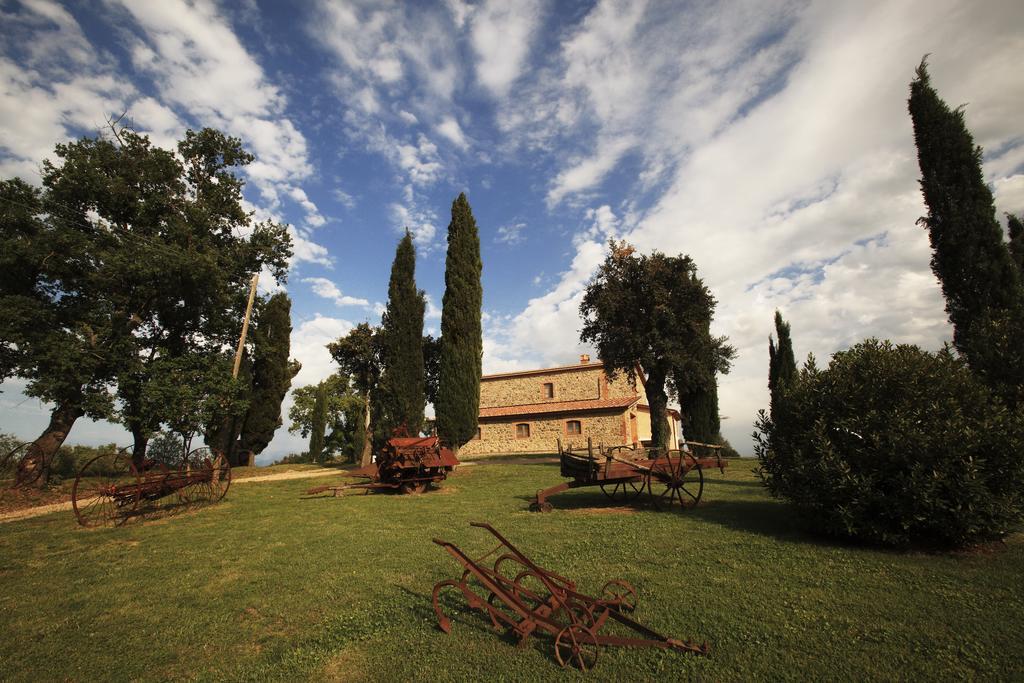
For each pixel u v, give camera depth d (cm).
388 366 2566
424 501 1426
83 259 1892
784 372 2830
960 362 820
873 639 461
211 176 2480
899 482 721
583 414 3303
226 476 1628
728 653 444
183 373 1872
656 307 2198
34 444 1833
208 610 606
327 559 809
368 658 465
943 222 1108
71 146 2009
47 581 730
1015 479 679
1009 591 558
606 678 412
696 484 1574
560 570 696
